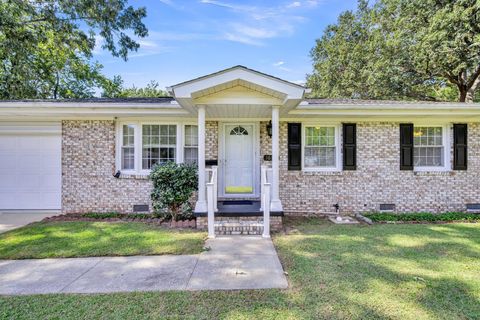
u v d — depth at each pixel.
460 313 2.76
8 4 10.12
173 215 6.71
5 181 8.02
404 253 4.50
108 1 12.11
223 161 8.18
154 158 8.06
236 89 6.01
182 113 7.57
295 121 8.05
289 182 8.04
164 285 3.42
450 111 7.61
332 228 6.28
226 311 2.82
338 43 22.66
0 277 3.70
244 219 6.18
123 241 5.22
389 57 16.80
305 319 2.67
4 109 7.23
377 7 19.14
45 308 2.90
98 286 3.41
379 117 7.92
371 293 3.17
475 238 5.36
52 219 7.12
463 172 8.06
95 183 7.86
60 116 7.66
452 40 13.60
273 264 4.09
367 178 8.05
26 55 11.59
